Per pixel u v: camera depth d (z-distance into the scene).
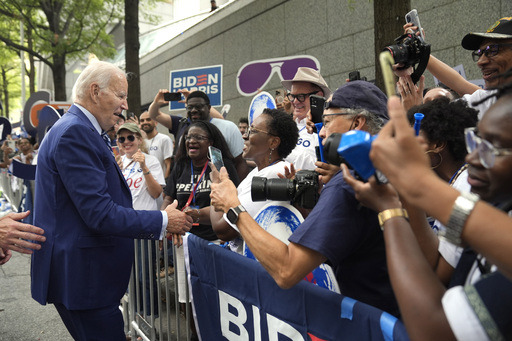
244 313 1.83
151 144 5.51
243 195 2.30
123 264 2.24
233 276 1.89
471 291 0.78
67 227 2.09
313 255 1.30
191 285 2.30
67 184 2.01
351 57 6.83
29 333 3.59
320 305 1.40
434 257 1.26
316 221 1.31
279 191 1.70
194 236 2.25
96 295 2.11
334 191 1.34
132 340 3.20
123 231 2.07
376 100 1.50
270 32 8.60
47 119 5.58
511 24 2.13
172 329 3.07
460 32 5.27
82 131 2.06
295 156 2.94
